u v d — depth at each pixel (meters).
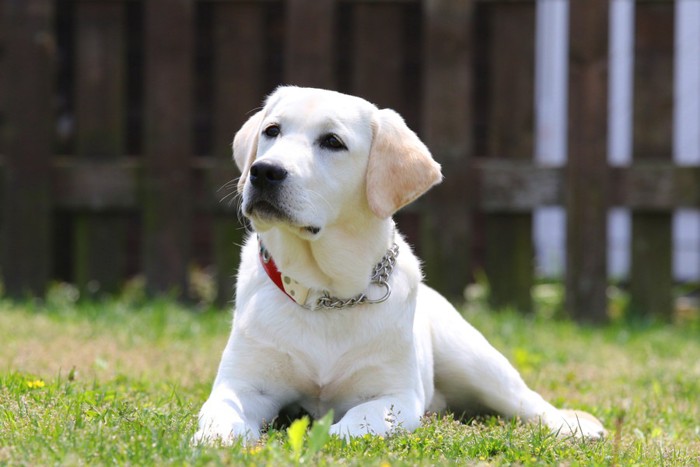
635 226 11.51
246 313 5.59
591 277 11.27
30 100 11.34
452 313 6.46
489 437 5.11
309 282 5.45
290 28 11.16
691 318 12.54
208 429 4.80
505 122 11.48
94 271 11.67
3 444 4.38
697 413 6.89
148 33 11.27
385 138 5.60
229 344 5.68
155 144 11.34
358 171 5.54
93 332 9.04
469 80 11.23
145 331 9.34
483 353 6.30
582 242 11.27
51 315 10.12
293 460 4.17
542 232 16.56
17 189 11.38
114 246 11.65
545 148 16.69
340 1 11.30
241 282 5.82
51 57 11.35
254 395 5.52
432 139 11.30
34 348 7.79
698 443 5.79
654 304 11.53
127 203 11.41
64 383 6.09
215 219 11.45
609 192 11.28
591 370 8.37
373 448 4.68
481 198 11.34
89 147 11.48
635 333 10.67
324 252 5.41
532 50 11.38
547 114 16.64
